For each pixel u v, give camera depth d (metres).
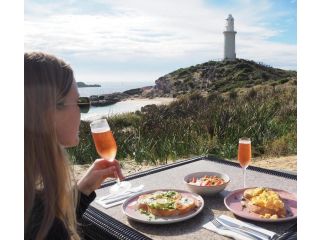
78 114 1.51
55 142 1.31
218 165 2.92
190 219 1.87
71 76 1.44
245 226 1.73
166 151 6.11
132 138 6.88
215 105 9.85
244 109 8.62
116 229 1.77
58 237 1.25
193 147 6.42
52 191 1.28
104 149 2.17
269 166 5.20
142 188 2.36
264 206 1.83
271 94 13.12
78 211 1.78
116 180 2.58
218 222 1.78
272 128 7.58
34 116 1.27
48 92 1.30
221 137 7.01
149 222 1.78
